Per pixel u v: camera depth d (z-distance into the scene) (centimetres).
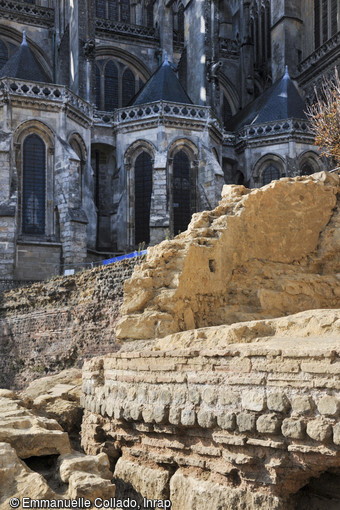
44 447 907
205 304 1431
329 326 1048
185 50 5744
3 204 4178
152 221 4691
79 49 5112
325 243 1642
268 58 6612
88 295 2550
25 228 4347
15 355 3072
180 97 5156
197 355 976
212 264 1462
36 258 4222
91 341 2491
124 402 1109
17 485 763
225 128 6050
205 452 939
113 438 1162
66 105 4519
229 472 899
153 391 1043
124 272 2345
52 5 6053
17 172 4350
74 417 1453
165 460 1012
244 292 1488
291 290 1518
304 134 5231
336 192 1708
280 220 1593
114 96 6109
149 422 1030
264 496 855
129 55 6156
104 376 1243
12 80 4422
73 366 2591
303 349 835
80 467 855
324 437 776
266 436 852
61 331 2723
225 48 6819
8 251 4100
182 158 4962
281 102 5491
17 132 4388
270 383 855
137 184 4984
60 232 4319
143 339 1345
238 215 1532
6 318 3192
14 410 1073
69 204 4306
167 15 6150
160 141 4878
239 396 892
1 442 849
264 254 1562
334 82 5359
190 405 965
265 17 6681
